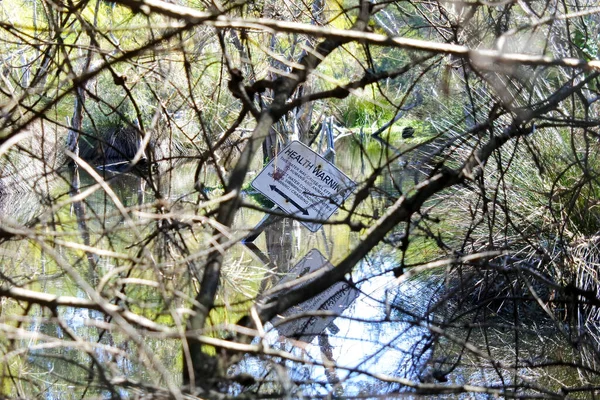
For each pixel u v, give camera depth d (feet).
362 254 9.88
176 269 10.10
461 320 20.03
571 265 14.78
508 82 11.86
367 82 10.94
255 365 14.20
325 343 16.72
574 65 9.68
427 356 16.46
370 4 12.55
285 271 25.44
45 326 19.42
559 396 10.27
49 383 14.55
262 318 9.34
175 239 12.96
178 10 8.89
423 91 23.07
